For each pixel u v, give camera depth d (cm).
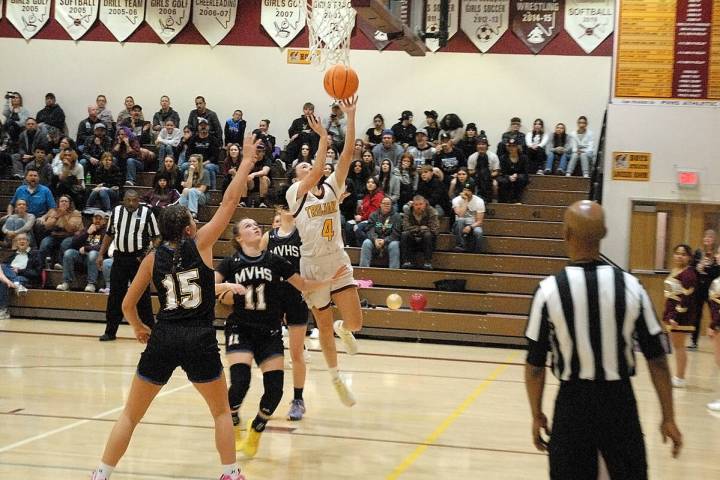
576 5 1780
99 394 801
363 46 1850
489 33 1808
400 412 770
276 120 1894
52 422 677
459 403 824
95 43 1934
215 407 476
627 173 1474
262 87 1897
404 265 1429
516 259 1439
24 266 1449
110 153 1647
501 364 1112
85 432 644
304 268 707
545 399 855
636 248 1481
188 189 1547
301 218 697
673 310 980
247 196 1644
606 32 1767
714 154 1445
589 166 1672
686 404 873
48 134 1753
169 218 467
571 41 1781
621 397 331
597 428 328
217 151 1722
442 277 1403
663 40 1453
